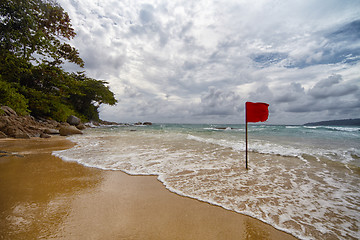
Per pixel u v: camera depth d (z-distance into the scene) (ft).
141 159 18.38
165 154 21.27
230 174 13.57
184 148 26.09
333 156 20.53
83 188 10.23
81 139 39.42
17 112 52.95
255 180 12.21
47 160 17.48
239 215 7.47
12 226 6.18
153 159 18.44
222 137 44.86
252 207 8.25
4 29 50.31
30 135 42.22
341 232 6.41
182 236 5.89
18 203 8.07
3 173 12.94
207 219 7.07
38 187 10.24
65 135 51.67
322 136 45.80
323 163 17.35
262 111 15.39
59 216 6.98
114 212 7.45
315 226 6.77
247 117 15.67
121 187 10.55
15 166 14.99
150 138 41.70
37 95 67.10
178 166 15.78
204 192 9.99
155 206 8.13
